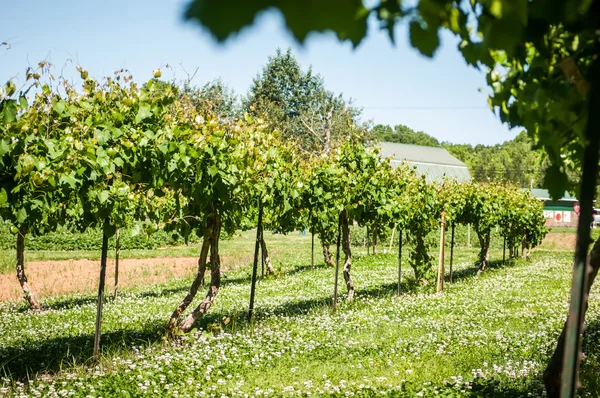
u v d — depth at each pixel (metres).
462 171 77.31
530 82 2.88
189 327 10.60
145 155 8.95
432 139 161.38
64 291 20.14
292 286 19.56
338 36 0.81
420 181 18.83
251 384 7.35
